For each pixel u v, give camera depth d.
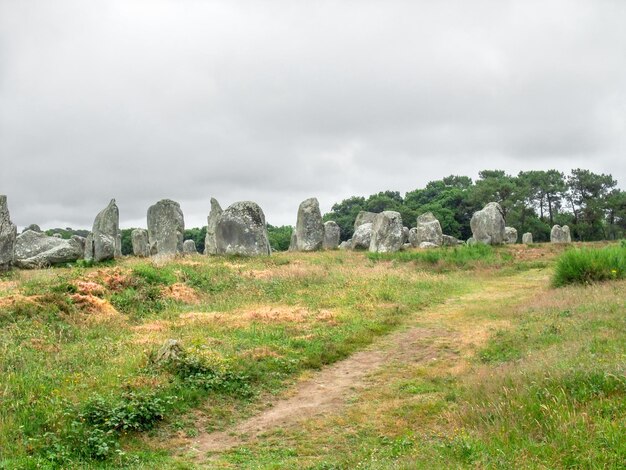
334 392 11.14
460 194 87.50
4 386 9.95
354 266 27.91
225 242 30.31
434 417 9.34
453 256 30.89
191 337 14.00
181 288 19.62
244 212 30.58
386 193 109.69
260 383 11.48
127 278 19.20
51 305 15.63
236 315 16.83
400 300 19.09
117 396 9.77
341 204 104.25
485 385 9.65
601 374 8.51
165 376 10.85
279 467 7.84
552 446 6.66
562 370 9.04
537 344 12.27
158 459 8.28
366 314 17.12
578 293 16.97
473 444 7.08
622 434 6.58
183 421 9.60
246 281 21.88
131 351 12.55
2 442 8.06
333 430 9.31
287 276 22.92
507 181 85.19
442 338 14.54
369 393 10.92
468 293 21.19
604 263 19.34
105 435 8.60
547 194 86.75
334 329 15.34
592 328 12.69
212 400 10.46
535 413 7.74
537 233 81.12
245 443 8.96
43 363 11.54
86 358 11.99
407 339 14.69
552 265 28.31
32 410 9.00
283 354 13.11
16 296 15.84
